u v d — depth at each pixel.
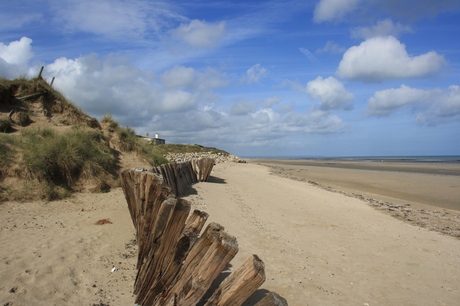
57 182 9.28
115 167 11.75
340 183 23.17
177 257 3.50
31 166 8.90
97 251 5.48
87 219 7.24
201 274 3.07
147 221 4.09
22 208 7.56
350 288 5.39
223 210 9.54
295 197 13.83
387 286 5.59
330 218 10.12
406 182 23.78
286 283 5.27
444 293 5.48
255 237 7.42
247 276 2.74
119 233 6.50
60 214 7.46
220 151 50.34
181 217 3.43
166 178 9.96
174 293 3.31
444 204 15.24
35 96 13.38
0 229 5.98
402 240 8.22
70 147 10.10
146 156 14.51
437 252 7.46
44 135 10.77
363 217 10.66
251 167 34.56
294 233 8.18
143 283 3.82
